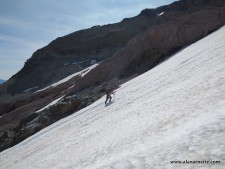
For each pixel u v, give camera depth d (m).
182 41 62.12
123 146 12.81
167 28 64.44
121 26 127.06
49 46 130.75
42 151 26.64
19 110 69.06
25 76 120.25
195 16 64.75
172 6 108.12
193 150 8.16
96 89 57.59
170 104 15.84
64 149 21.28
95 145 16.50
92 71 66.44
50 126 42.94
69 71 110.69
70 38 130.50
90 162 13.08
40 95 79.69
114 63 65.88
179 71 27.42
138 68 60.38
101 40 121.25
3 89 121.00
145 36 65.31
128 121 17.97
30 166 22.23
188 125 10.70
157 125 13.27
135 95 28.83
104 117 26.06
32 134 46.75
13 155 35.41
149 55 61.50
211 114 10.53
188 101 14.38
